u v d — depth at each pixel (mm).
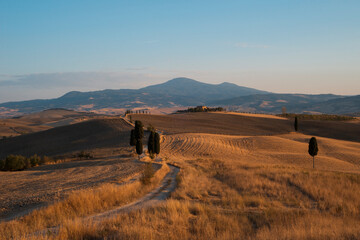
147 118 136250
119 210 13617
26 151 85250
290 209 15078
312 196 19234
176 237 9305
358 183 24484
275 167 39312
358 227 10992
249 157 61281
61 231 9180
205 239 9430
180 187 21078
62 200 14750
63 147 84625
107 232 9508
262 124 138000
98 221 11125
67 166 46781
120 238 8805
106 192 15961
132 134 60438
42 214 11883
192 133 96750
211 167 39469
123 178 25547
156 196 18062
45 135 101188
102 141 84938
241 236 9828
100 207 14141
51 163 56250
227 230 10250
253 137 86375
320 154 68625
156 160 48156
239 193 20109
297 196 19266
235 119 146750
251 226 11469
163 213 12273
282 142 79750
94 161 51156
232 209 14805
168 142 77500
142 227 9633
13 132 188875
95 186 20812
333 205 16625
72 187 21312
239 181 24609
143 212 11930
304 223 11258
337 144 81438
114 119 119438
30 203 15180
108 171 33812
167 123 127625
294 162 57906
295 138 93375
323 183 23469
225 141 80312
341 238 9375
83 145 83438
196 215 12930
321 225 11133
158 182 24672
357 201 17891
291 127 133500
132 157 54719
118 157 57094
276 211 13914
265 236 9422
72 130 103812
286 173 29297
